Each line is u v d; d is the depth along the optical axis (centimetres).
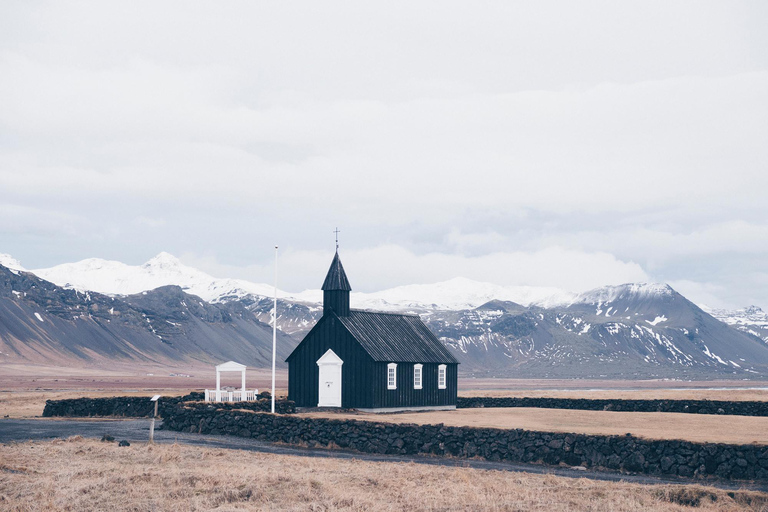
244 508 2709
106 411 6631
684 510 2788
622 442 3859
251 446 4638
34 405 8075
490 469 3750
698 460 3641
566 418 5562
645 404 7325
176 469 3375
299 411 6612
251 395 6712
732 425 4981
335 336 7112
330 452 4444
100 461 3591
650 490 3078
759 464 3506
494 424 5078
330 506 2730
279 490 2983
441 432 4384
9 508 2652
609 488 3147
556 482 3291
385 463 3809
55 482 3050
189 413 5450
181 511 2667
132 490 2941
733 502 2897
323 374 7106
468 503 2831
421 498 2895
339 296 7231
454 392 7838
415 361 7275
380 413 6825
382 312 7775
